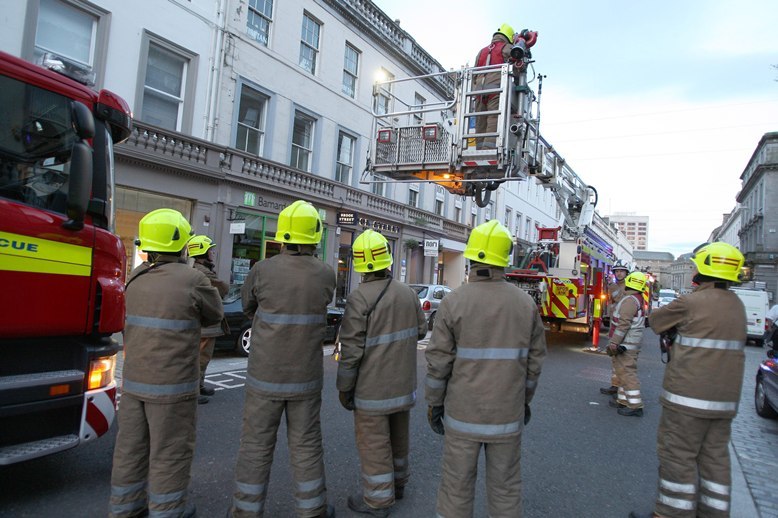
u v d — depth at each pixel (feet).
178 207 39.27
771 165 148.66
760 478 14.76
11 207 10.11
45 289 10.59
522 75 22.58
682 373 10.53
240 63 43.29
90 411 11.27
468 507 8.82
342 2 53.83
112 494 9.81
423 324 11.80
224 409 18.35
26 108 10.76
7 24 28.94
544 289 38.06
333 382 23.34
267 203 46.24
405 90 66.13
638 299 20.71
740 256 10.62
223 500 11.37
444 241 77.00
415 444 15.85
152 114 37.22
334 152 54.60
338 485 12.50
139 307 9.83
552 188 33.94
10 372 10.43
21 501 10.87
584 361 33.35
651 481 13.89
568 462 15.05
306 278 10.20
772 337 22.40
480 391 8.72
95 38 33.35
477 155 22.41
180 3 38.14
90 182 11.06
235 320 28.14
